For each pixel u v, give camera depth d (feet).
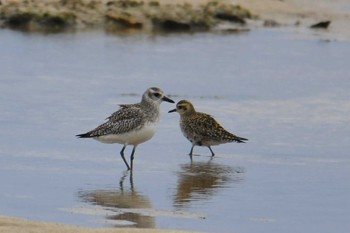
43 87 70.28
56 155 53.01
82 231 36.91
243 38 94.53
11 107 63.87
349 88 73.61
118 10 99.81
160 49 87.15
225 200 45.21
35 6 98.58
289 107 66.90
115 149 55.26
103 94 68.64
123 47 87.10
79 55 82.64
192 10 102.42
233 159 54.24
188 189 47.16
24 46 85.61
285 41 93.50
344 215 43.09
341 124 62.34
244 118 63.41
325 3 113.29
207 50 87.30
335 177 50.08
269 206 44.32
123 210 42.73
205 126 55.42
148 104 52.26
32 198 44.42
